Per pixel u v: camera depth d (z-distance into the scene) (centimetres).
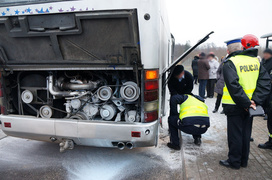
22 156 363
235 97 258
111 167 326
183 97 356
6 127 317
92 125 281
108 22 241
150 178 297
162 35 330
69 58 272
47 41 266
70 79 334
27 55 283
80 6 241
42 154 370
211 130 460
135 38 247
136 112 298
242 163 298
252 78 264
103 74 326
